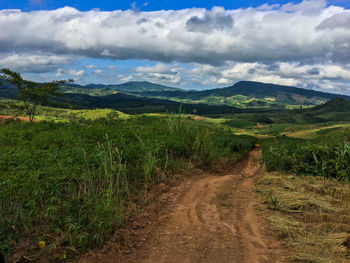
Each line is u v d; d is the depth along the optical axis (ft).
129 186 18.47
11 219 10.62
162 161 24.47
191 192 18.94
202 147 30.22
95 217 11.10
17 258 9.45
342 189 18.15
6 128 36.37
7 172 14.34
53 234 11.20
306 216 13.52
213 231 12.32
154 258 9.90
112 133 29.12
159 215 14.44
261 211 15.07
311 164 26.03
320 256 9.61
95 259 9.70
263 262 9.53
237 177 25.17
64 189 14.40
